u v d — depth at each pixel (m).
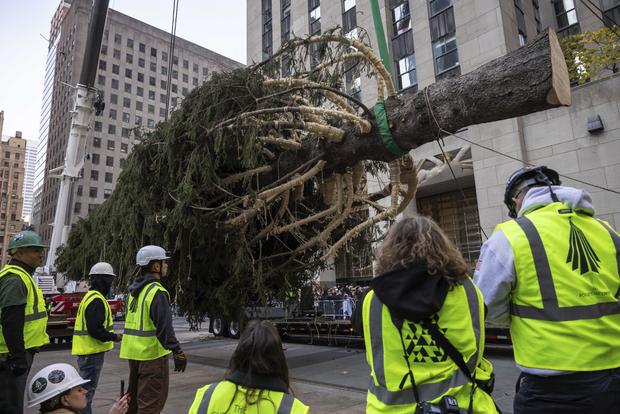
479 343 1.66
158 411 3.87
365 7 25.16
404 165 6.60
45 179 78.19
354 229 6.34
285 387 1.94
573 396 1.63
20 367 3.26
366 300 1.81
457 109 4.48
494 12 19.53
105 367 9.55
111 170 67.56
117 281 7.04
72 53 72.94
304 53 7.28
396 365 1.65
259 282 6.54
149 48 76.69
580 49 16.83
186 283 6.47
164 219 6.08
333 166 6.28
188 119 6.04
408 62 23.27
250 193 5.88
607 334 1.66
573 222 1.86
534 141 16.62
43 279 13.73
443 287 1.64
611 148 14.55
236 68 6.63
